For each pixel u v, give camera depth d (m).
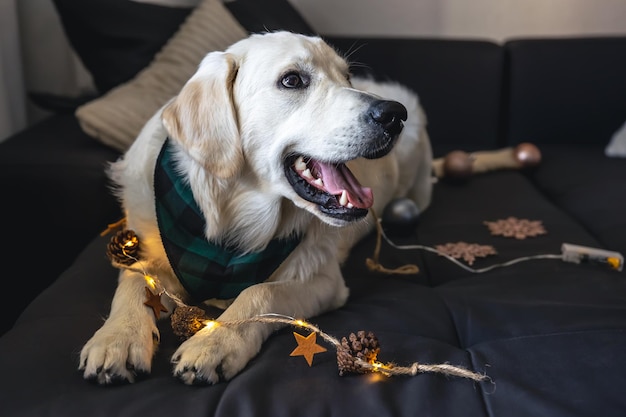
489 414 1.25
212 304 1.66
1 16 2.70
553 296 1.76
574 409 1.25
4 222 2.18
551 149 3.29
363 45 3.31
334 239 1.70
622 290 1.79
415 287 1.84
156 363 1.36
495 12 3.81
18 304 2.27
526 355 1.43
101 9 2.61
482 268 2.01
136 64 2.63
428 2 3.77
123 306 1.42
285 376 1.31
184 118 1.52
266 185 1.58
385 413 1.21
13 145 2.23
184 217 1.59
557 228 2.31
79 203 2.13
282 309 1.52
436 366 1.33
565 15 3.81
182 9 2.84
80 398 1.22
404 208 2.24
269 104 1.53
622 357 1.41
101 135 2.20
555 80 3.34
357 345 1.32
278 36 1.62
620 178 2.76
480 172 2.98
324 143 1.47
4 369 1.30
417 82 3.33
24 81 3.10
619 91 3.35
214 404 1.22
